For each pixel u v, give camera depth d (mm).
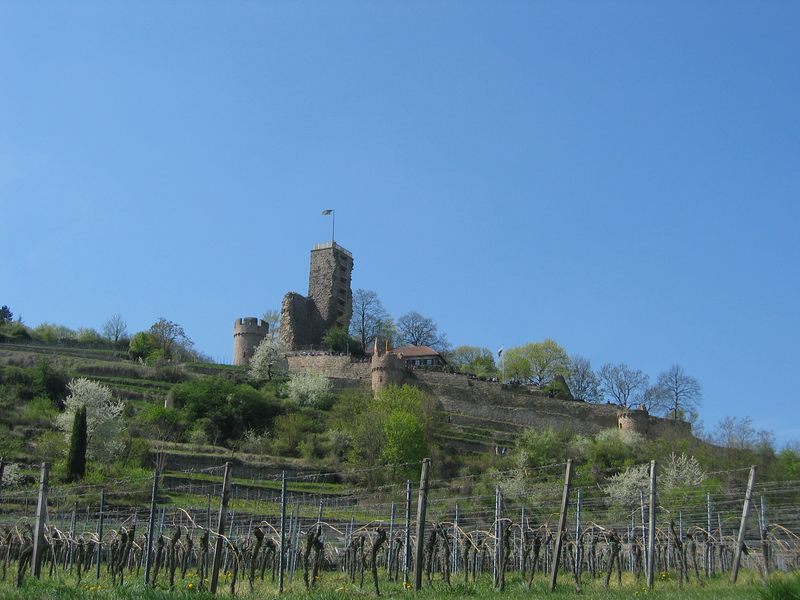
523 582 36562
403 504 72000
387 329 192250
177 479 87938
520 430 138000
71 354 152000
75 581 38719
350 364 151875
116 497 74812
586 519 70875
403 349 182375
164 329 166500
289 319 169000
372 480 100188
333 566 47719
